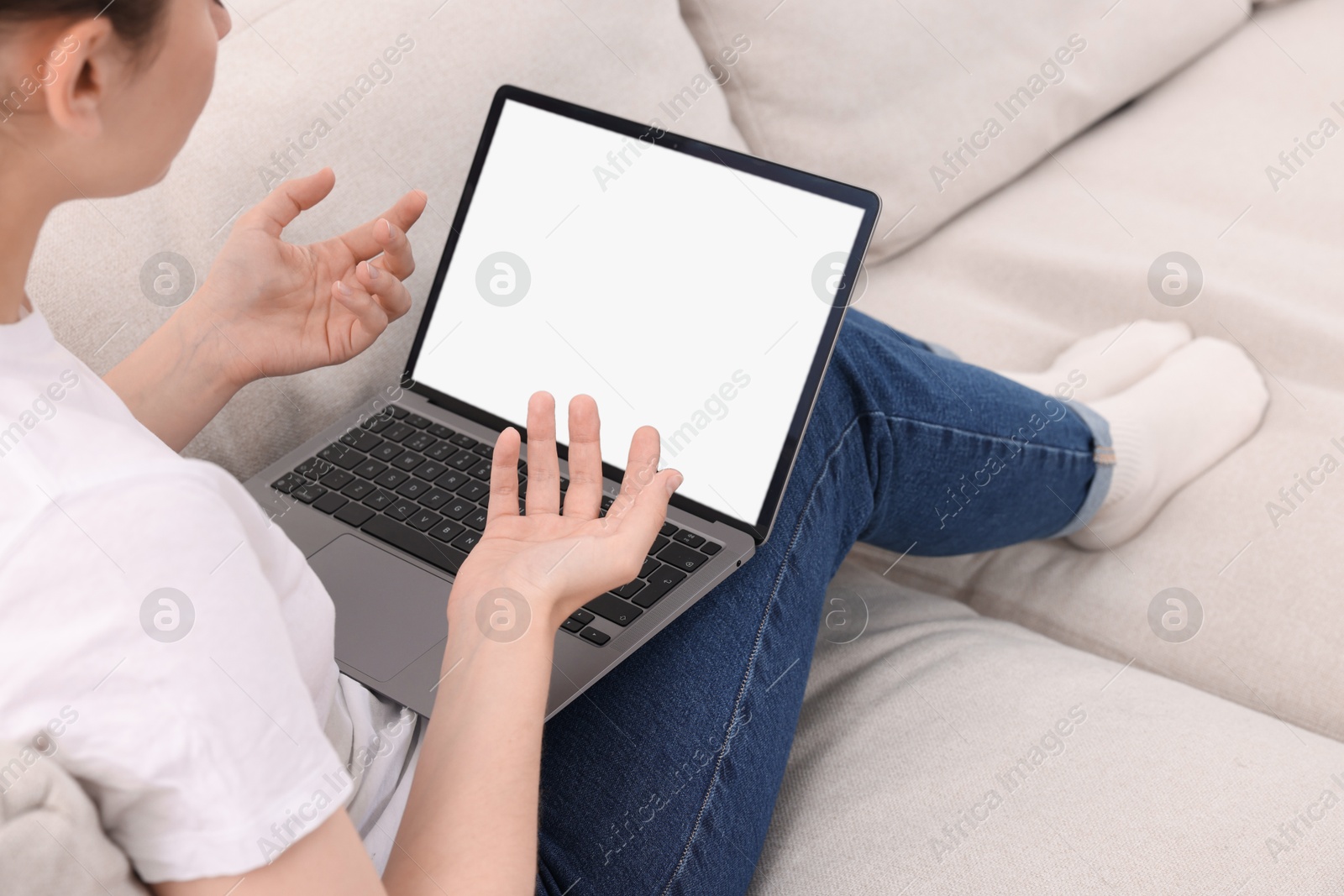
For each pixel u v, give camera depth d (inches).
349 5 38.2
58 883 14.8
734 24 47.8
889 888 27.9
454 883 18.7
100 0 15.3
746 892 28.9
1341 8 55.4
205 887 16.1
